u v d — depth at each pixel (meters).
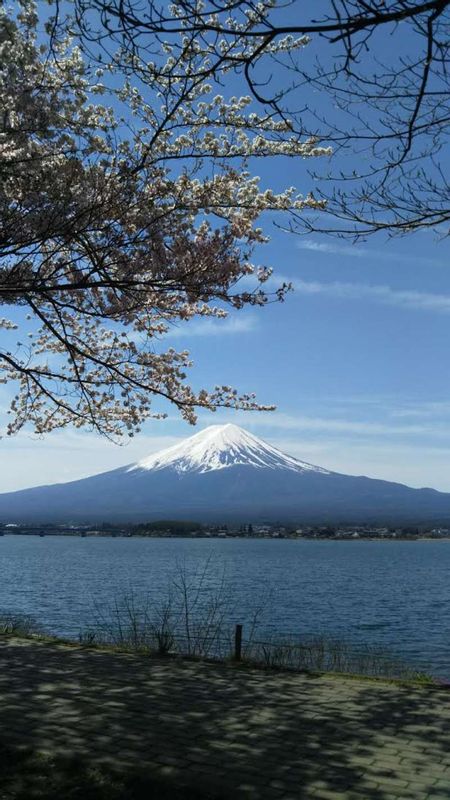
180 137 9.62
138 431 13.62
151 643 10.88
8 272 9.08
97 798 4.53
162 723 6.32
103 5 3.92
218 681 8.05
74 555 119.69
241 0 3.85
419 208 5.70
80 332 12.90
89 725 6.20
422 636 29.05
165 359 13.01
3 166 7.62
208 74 4.50
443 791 4.87
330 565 97.50
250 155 9.70
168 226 9.54
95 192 8.80
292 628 30.31
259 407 12.51
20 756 5.27
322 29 3.80
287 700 7.23
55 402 12.66
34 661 9.01
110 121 9.28
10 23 7.00
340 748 5.73
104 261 9.30
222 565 90.56
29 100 7.95
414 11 3.65
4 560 98.75
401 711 6.86
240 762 5.36
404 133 5.05
